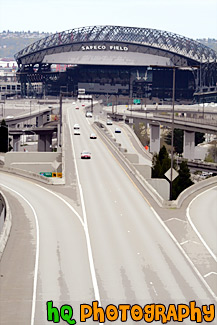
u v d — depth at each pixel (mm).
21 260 42656
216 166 137500
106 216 58719
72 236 50250
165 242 48688
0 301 33938
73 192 72625
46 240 48719
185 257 44156
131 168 89688
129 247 46812
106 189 74375
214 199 71125
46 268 40688
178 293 35906
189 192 74438
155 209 62656
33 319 31172
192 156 193125
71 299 34469
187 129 191000
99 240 48906
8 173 94750
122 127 184625
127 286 37062
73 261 42625
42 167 104500
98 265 41656
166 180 84188
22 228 53344
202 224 55969
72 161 99125
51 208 63000
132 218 58000
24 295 35000
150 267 41375
